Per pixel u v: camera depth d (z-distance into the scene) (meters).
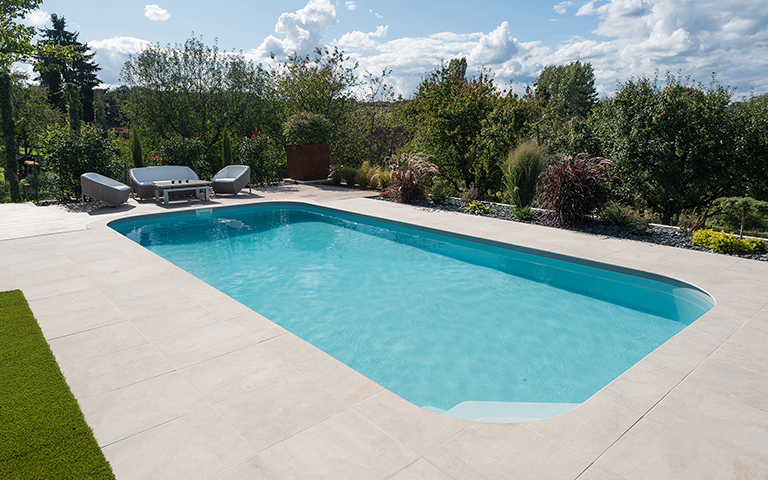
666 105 11.81
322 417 2.57
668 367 3.21
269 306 5.24
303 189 13.17
